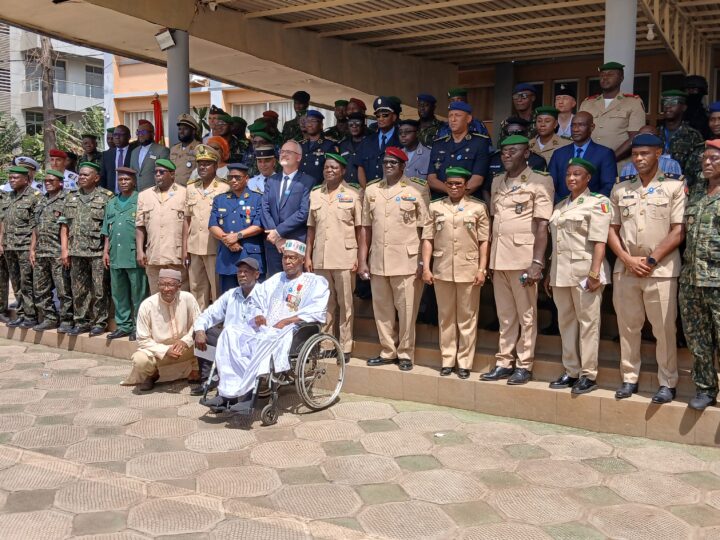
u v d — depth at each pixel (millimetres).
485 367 5891
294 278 5699
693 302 4715
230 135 8211
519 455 4613
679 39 8562
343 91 11008
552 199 5332
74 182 9352
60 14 7902
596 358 5172
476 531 3611
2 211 8602
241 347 5395
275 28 8992
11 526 3670
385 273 5871
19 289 8539
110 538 3539
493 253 5527
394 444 4820
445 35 10078
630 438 4914
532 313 5477
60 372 6801
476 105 12820
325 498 3996
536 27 9641
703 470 4352
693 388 5062
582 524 3688
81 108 30391
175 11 7695
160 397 5980
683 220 4789
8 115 27719
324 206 6160
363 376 6023
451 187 5605
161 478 4289
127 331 7531
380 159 6883
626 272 4996
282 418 5387
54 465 4484
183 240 6977
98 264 7586
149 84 19781
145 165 8094
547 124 6172
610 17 6359
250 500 3977
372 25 9328
